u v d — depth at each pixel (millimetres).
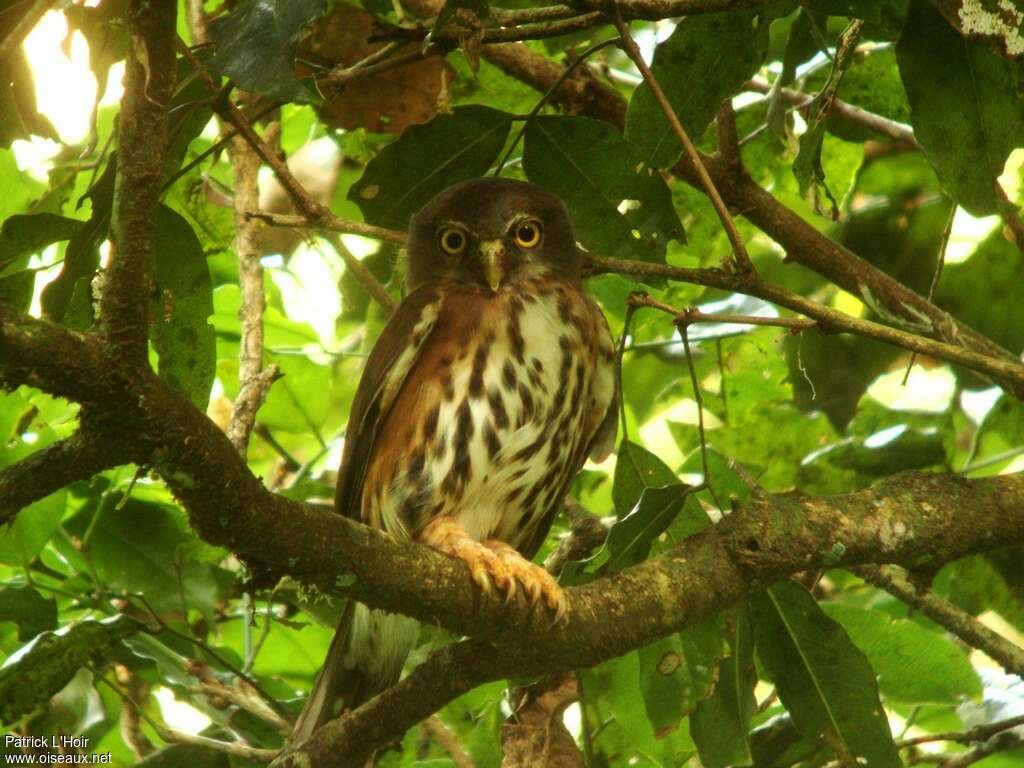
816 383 10953
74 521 10531
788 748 9234
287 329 12352
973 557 10430
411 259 10344
